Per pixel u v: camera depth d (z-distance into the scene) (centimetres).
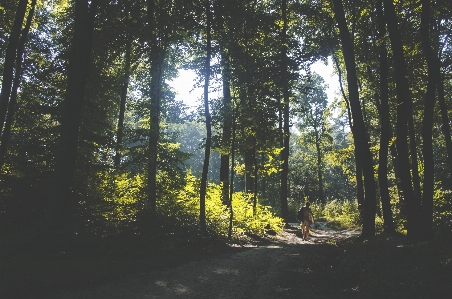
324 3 2109
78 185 1447
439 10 1323
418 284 641
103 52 1627
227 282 794
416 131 2802
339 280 840
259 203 2495
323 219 4228
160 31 1584
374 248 1091
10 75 1420
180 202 1747
